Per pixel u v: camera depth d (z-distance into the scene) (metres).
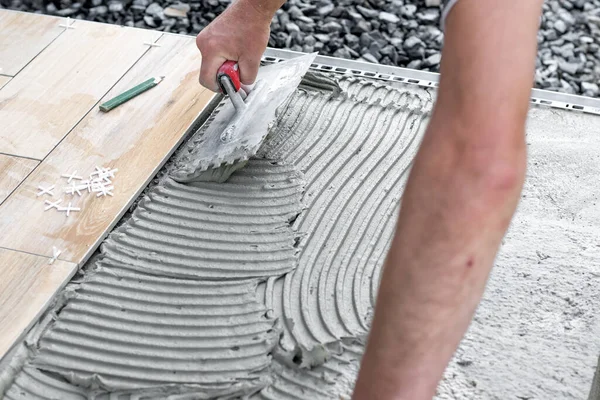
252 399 1.40
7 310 1.53
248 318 1.52
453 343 0.84
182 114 2.09
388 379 0.85
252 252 1.67
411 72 2.37
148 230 1.71
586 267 1.68
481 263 0.80
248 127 1.87
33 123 2.05
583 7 2.96
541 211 1.85
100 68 2.28
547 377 1.45
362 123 2.08
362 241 1.72
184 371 1.42
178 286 1.59
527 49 0.77
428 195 0.79
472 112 0.77
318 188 1.85
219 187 1.83
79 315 1.53
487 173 0.76
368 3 2.97
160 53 2.35
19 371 1.43
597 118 2.17
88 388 1.41
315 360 1.44
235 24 1.84
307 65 2.00
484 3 0.77
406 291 0.82
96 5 2.95
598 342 1.52
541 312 1.58
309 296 1.58
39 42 2.40
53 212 1.78
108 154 1.95
